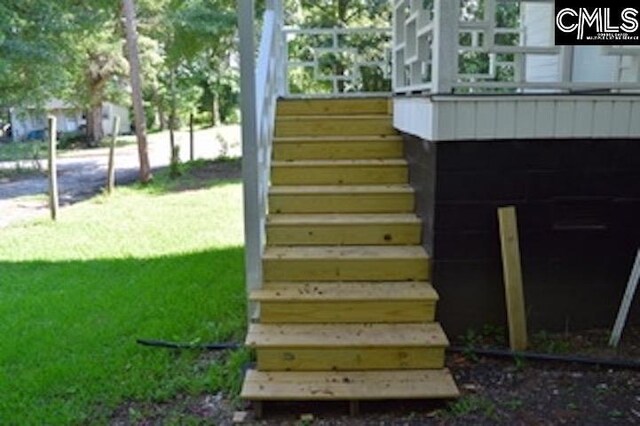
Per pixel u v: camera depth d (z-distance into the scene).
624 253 3.76
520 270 3.64
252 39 3.52
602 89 3.76
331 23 12.96
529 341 3.70
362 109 5.16
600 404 3.03
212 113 25.94
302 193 4.23
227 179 12.74
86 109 22.88
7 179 14.46
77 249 6.90
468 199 3.62
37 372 3.61
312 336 3.31
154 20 16.72
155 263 6.20
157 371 3.59
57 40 14.15
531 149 3.59
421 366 3.26
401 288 3.62
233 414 3.06
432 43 3.72
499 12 9.73
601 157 3.64
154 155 18.31
